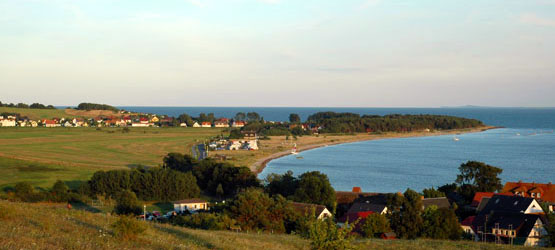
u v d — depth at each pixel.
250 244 30.89
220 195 92.75
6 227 22.17
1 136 196.25
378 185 108.88
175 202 78.25
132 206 68.62
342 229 22.36
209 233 34.41
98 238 23.06
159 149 174.00
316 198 72.75
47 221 25.36
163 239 26.03
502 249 36.03
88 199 82.12
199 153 167.00
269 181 95.19
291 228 52.81
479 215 59.03
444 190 83.69
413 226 50.06
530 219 52.75
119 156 150.38
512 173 129.25
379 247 34.50
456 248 35.78
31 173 107.19
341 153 185.00
